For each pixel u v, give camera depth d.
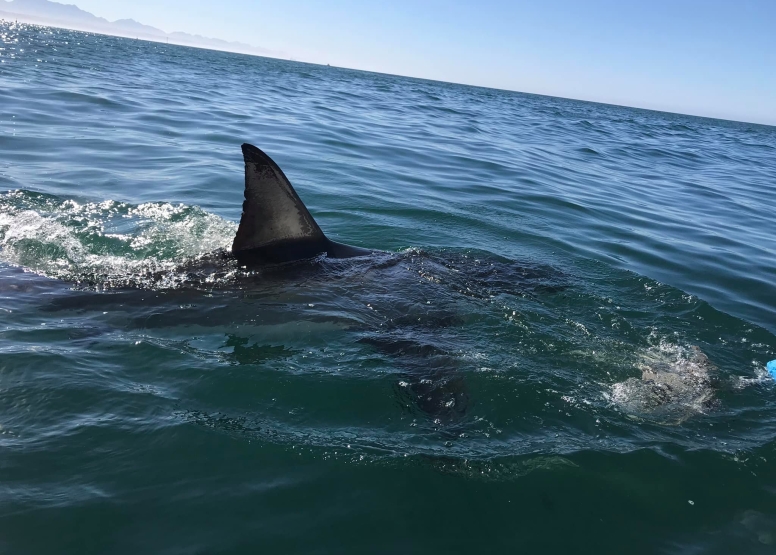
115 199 2.71
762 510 1.17
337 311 1.69
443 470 1.18
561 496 1.15
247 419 1.27
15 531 0.94
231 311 1.63
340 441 1.23
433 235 2.67
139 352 1.46
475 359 1.58
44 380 1.31
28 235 2.09
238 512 1.02
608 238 2.96
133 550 0.93
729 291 2.38
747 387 1.61
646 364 1.65
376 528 1.02
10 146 3.42
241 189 3.13
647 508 1.14
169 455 1.14
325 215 2.81
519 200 3.53
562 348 1.69
